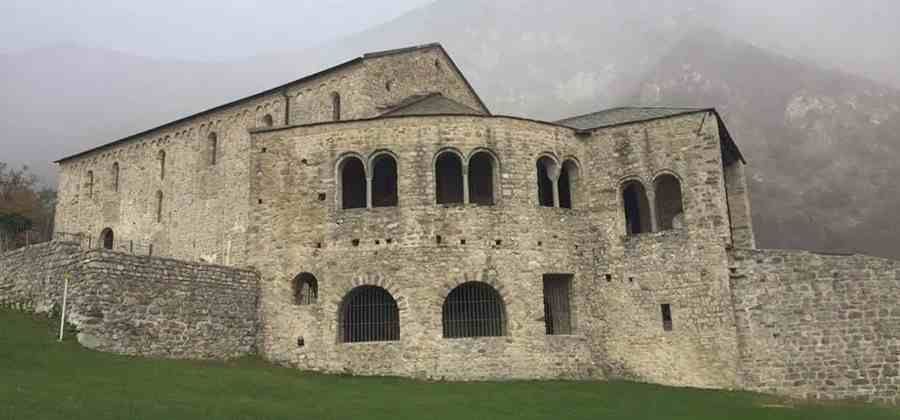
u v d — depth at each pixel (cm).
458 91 4975
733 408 2767
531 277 3462
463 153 3562
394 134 3597
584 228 3725
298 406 2334
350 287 3419
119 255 2966
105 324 2845
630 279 3603
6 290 3284
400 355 3275
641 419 2470
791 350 3266
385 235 3456
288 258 3544
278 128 3750
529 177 3612
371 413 2311
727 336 3338
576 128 3866
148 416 1878
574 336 3488
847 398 3148
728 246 3456
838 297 3256
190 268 3247
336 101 4409
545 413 2497
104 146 5712
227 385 2545
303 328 3422
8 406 1780
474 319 3416
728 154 4112
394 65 4450
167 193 5175
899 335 3141
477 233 3450
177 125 5234
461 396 2777
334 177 3603
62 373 2327
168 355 3053
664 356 3444
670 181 3928
